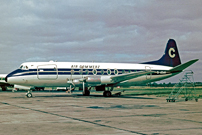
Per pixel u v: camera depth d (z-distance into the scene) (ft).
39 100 77.87
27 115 41.29
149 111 48.42
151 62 112.37
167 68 112.47
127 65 107.65
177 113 45.47
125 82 105.60
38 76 93.91
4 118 37.88
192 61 93.25
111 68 103.86
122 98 93.56
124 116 40.86
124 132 28.07
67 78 97.19
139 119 37.70
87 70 99.96
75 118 38.19
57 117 39.17
